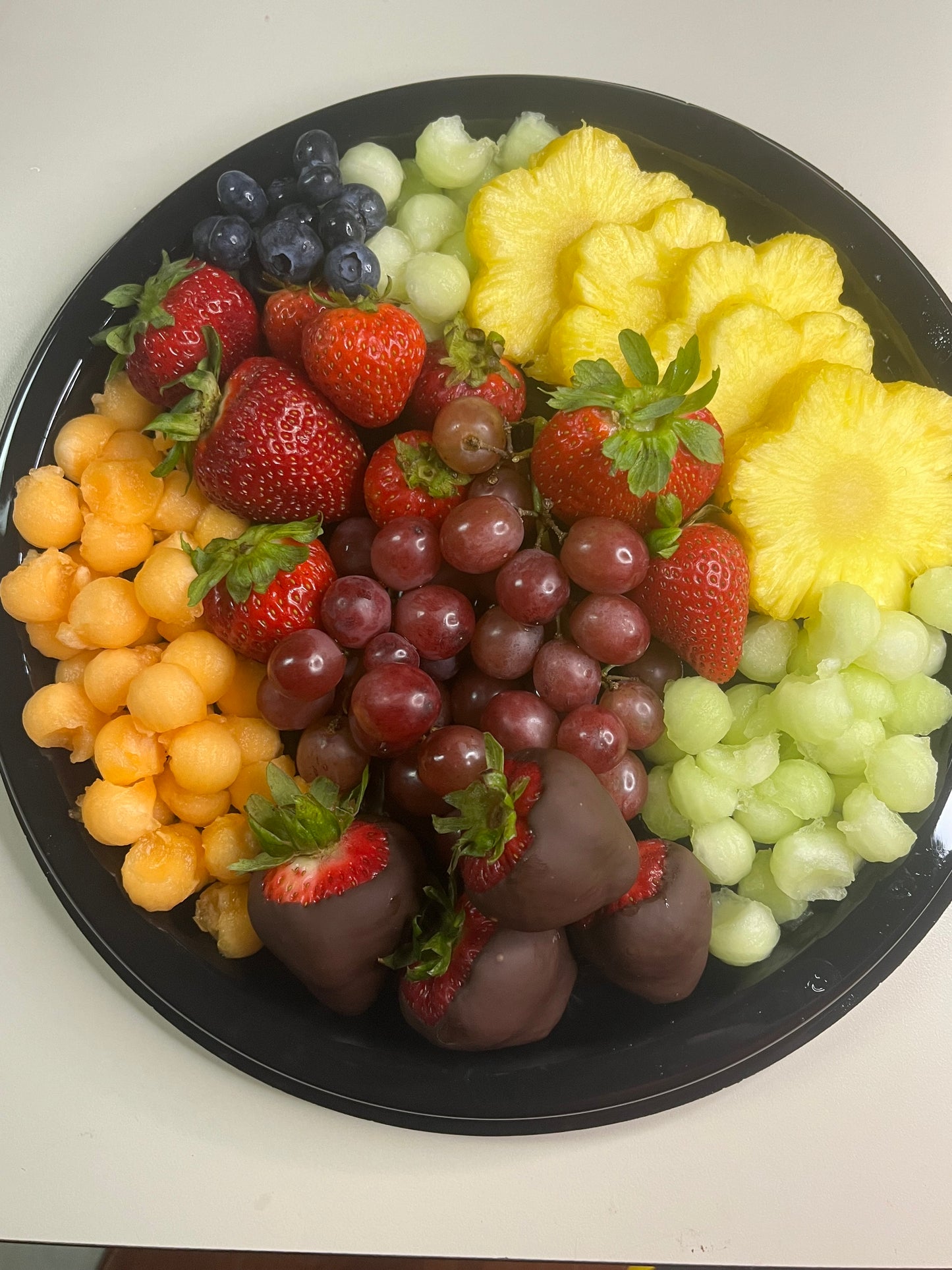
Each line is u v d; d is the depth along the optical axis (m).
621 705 0.26
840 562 0.29
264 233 0.29
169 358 0.27
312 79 0.35
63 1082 0.30
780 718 0.28
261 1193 0.30
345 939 0.24
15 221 0.34
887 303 0.31
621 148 0.30
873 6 0.35
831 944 0.29
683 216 0.30
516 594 0.25
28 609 0.28
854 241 0.31
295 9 0.35
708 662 0.27
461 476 0.27
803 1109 0.31
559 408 0.24
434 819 0.23
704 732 0.27
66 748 0.29
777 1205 0.30
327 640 0.26
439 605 0.26
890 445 0.29
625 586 0.25
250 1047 0.27
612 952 0.26
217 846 0.27
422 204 0.31
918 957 0.31
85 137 0.34
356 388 0.27
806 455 0.29
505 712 0.25
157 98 0.35
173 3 0.35
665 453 0.24
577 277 0.29
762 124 0.35
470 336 0.28
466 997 0.24
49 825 0.29
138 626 0.28
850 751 0.28
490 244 0.30
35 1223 0.30
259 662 0.28
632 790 0.27
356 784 0.27
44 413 0.30
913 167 0.35
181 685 0.26
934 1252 0.30
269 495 0.27
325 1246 0.30
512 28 0.35
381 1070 0.28
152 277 0.29
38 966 0.31
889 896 0.29
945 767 0.29
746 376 0.29
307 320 0.28
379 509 0.27
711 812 0.27
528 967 0.24
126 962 0.28
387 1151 0.30
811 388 0.28
